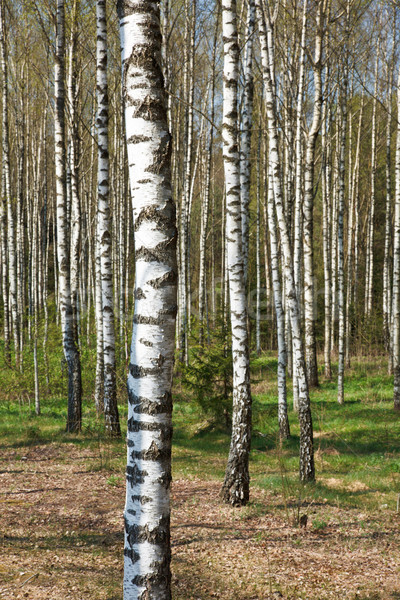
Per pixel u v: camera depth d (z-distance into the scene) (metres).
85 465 10.66
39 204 35.84
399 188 16.25
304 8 13.20
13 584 5.17
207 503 8.16
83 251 32.44
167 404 3.45
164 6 19.89
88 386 18.86
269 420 15.52
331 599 4.89
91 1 16.39
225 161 7.97
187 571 5.61
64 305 13.98
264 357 28.12
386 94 22.52
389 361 21.36
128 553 3.37
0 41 21.70
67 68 17.09
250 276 35.62
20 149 26.23
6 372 19.38
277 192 10.38
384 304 24.72
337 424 15.02
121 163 24.62
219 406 14.34
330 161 25.48
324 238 22.67
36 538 6.62
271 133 10.66
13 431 14.12
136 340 3.47
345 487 9.45
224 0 7.73
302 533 6.79
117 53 22.03
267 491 8.91
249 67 13.14
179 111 25.09
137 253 3.55
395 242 16.17
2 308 31.22
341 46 15.20
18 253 27.19
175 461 11.58
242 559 5.91
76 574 5.50
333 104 23.56
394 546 6.32
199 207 41.78
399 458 11.48
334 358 26.52
